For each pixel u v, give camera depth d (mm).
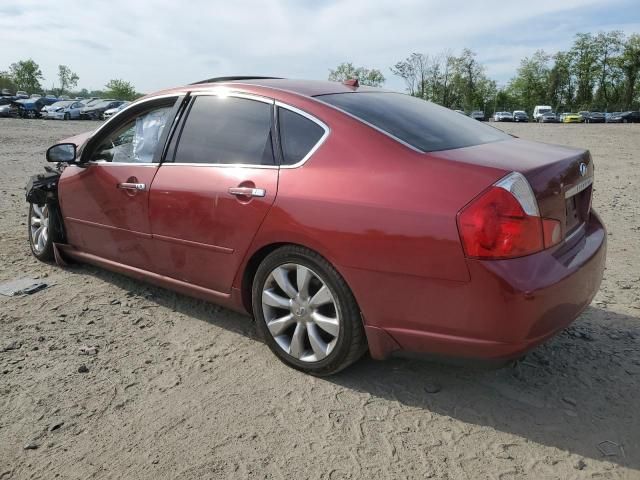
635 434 2613
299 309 3066
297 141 3127
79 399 2912
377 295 2725
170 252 3703
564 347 3422
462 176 2561
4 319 3852
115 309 4051
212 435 2617
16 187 9203
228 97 3547
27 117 41219
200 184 3436
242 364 3266
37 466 2424
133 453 2500
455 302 2521
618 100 80312
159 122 3889
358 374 3141
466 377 3104
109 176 4059
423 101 3857
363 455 2484
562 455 2477
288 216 2965
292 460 2451
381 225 2650
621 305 4055
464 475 2357
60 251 4805
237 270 3322
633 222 6715
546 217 2551
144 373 3172
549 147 3211
